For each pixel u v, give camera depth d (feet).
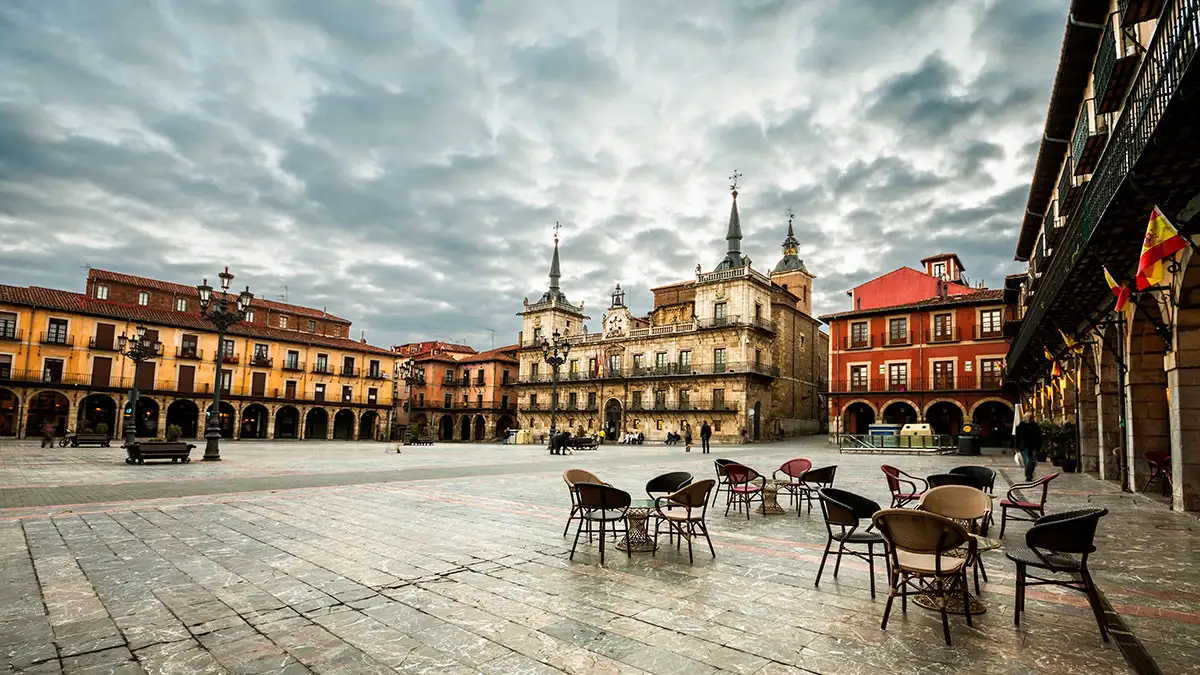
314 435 211.00
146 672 13.14
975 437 97.91
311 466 65.77
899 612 17.26
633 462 77.66
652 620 16.49
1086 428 62.69
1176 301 34.71
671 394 179.01
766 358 175.83
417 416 247.29
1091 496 43.24
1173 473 36.52
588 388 201.46
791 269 209.97
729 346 167.84
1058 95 52.34
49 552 23.71
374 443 169.27
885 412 145.79
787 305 189.26
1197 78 19.89
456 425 250.16
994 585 20.26
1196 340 34.88
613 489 22.62
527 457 88.74
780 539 27.37
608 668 13.47
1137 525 31.35
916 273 150.51
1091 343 55.52
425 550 24.48
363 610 17.20
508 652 14.34
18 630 15.46
